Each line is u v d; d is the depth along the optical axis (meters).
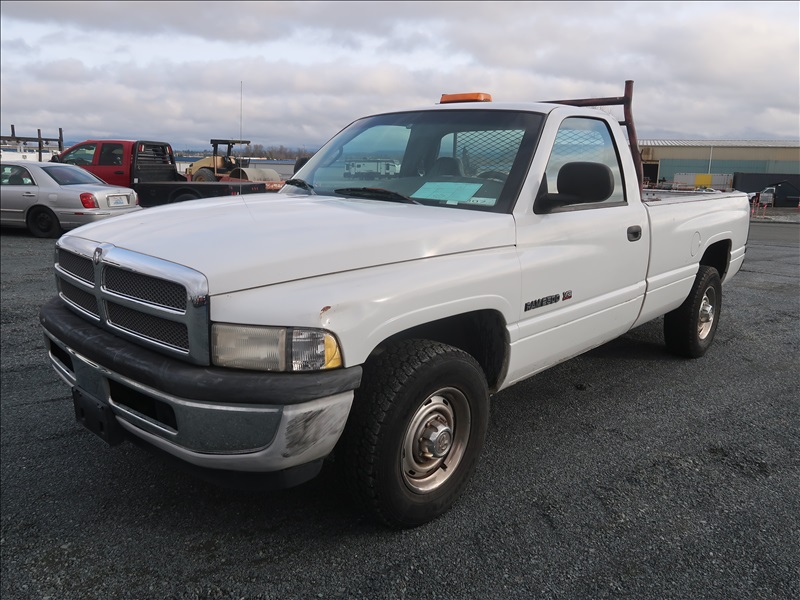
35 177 12.30
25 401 4.19
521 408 4.16
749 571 2.54
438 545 2.69
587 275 3.54
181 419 2.27
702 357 5.30
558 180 3.12
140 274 2.39
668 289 4.48
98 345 2.54
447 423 2.82
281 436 2.22
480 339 3.14
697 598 2.38
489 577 2.49
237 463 2.28
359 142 3.96
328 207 3.09
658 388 4.56
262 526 2.82
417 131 3.74
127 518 2.89
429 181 3.45
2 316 6.26
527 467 3.37
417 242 2.69
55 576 2.49
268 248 2.37
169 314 2.29
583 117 3.71
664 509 2.98
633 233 3.91
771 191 36.12
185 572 2.52
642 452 3.56
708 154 52.62
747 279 9.49
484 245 2.93
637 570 2.54
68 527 2.82
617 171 3.96
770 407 4.24
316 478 3.23
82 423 2.81
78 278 2.82
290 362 2.22
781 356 5.39
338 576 2.49
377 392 2.49
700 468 3.38
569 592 2.41
